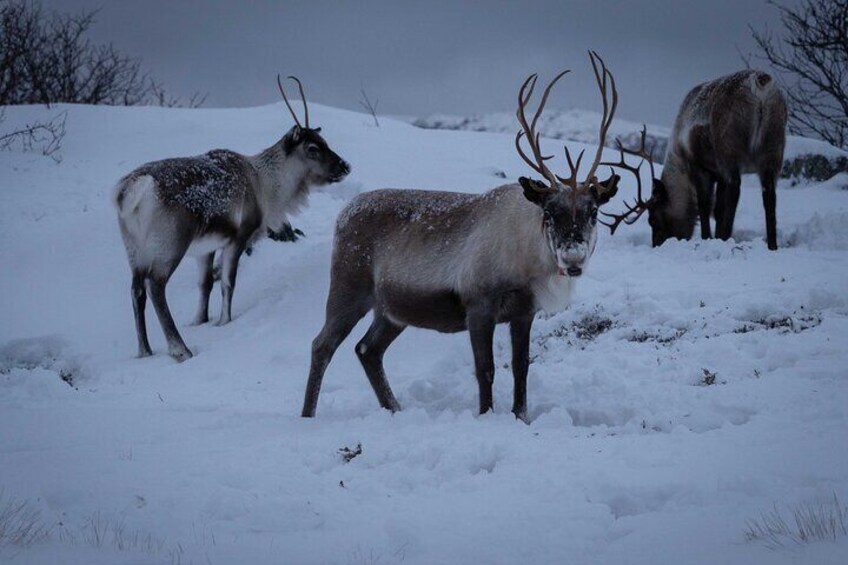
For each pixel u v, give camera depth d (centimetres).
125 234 1499
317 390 1020
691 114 1730
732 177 1673
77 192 2094
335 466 776
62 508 662
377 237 991
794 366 986
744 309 1248
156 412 1027
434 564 539
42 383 1171
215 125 2586
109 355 1505
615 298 1365
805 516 543
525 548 552
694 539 539
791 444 707
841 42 2888
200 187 1545
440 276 944
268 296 1659
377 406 1058
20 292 1706
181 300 1714
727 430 768
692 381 996
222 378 1310
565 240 834
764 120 1630
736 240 1853
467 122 11594
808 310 1233
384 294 984
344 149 2430
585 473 676
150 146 2402
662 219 1808
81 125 2547
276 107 2883
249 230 1645
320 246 1764
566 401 972
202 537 599
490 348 923
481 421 886
